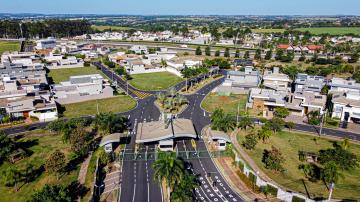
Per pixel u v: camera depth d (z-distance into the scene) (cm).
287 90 16700
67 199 6762
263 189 7919
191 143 11019
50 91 15950
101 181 8531
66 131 10562
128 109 14788
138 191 8081
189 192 7275
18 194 7744
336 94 14912
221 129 11762
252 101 15025
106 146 10125
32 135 11569
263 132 10969
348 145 10225
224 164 9556
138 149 10506
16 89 15325
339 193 7906
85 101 16038
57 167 8375
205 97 16975
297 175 8838
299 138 11581
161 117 12988
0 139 9394
